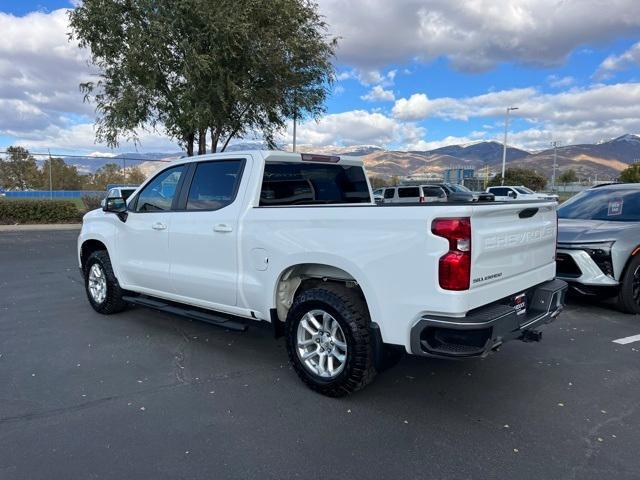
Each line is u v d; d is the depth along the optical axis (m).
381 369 3.67
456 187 25.41
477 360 4.74
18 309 6.75
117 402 3.82
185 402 3.83
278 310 4.25
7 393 3.99
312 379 3.96
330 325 3.91
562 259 6.43
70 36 12.88
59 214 22.69
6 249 13.59
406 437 3.30
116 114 13.06
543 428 3.42
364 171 5.75
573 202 7.94
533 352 4.96
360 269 3.57
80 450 3.13
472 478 2.84
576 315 6.35
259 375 4.38
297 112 15.20
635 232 6.26
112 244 5.99
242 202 4.49
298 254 3.94
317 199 5.12
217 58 12.32
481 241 3.28
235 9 12.27
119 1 12.36
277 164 4.70
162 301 5.60
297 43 13.35
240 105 14.28
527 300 4.01
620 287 6.23
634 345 5.18
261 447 3.18
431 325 3.22
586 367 4.56
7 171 62.28
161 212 5.31
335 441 3.25
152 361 4.72
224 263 4.59
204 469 2.94
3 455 3.07
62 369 4.51
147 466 2.96
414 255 3.29
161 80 12.93
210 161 4.94
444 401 3.85
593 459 3.03
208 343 5.27
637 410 3.69
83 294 7.75
